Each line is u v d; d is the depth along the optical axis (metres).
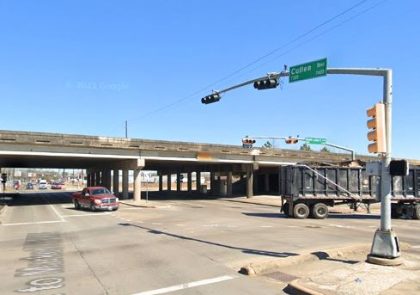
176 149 49.22
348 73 13.88
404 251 14.39
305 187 30.20
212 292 9.21
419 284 9.17
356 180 30.95
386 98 11.82
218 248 15.23
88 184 91.75
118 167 55.69
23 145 40.56
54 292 9.40
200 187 77.62
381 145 11.34
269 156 57.66
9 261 13.19
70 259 13.34
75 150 43.44
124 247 15.69
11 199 56.56
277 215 32.22
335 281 9.41
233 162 55.16
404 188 30.73
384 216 11.34
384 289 8.79
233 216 30.77
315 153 62.09
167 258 13.29
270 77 18.17
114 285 9.94
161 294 9.12
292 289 9.09
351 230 21.39
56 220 27.80
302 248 15.15
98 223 25.52
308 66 15.77
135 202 46.22
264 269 11.11
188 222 25.80
